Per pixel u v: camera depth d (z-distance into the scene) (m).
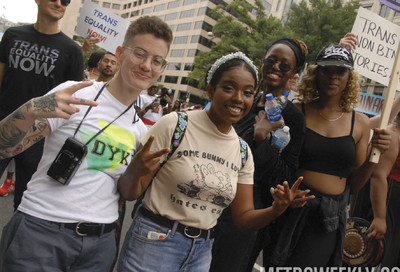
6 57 2.97
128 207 5.26
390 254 3.27
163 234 1.83
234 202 2.10
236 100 1.83
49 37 3.00
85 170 1.65
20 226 1.56
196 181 1.79
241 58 1.88
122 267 1.87
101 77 4.00
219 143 1.90
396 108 3.56
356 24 3.80
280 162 2.39
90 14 5.45
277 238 2.45
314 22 26.02
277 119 2.31
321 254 2.38
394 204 3.29
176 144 1.80
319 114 2.57
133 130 1.82
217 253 2.32
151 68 1.72
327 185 2.41
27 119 1.46
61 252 1.59
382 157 3.09
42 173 1.65
